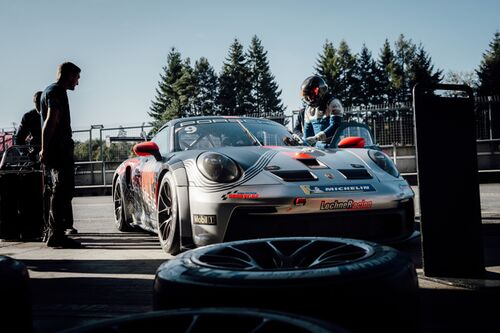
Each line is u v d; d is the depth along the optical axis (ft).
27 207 13.85
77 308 6.10
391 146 42.16
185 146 11.94
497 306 5.63
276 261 3.95
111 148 48.80
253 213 8.65
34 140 17.22
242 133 12.45
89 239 13.96
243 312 2.45
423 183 7.06
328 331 2.15
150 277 7.99
